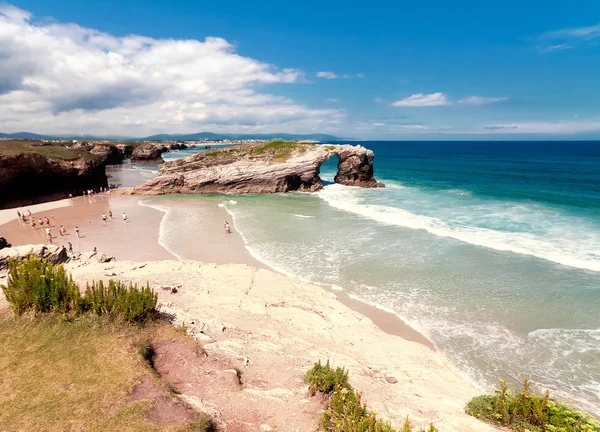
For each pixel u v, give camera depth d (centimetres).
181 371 1079
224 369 1135
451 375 1339
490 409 1023
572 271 2317
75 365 1006
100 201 5422
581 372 1382
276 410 966
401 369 1354
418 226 3519
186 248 3006
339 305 1897
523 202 4588
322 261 2641
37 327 1162
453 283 2203
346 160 6819
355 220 3906
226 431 859
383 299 2031
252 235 3378
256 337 1441
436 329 1714
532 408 970
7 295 1264
